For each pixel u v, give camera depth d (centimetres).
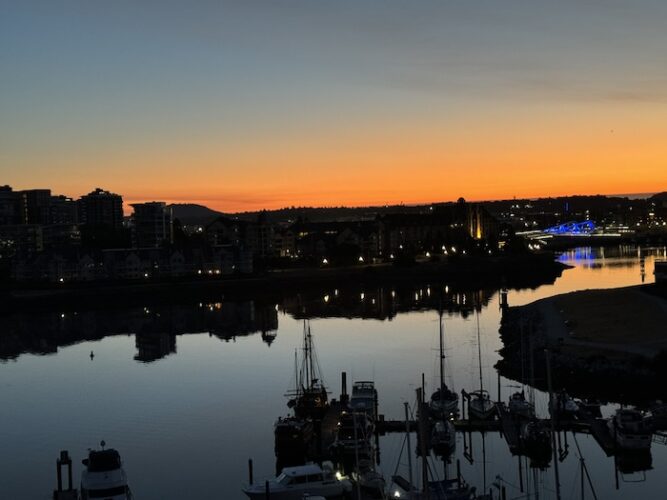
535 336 12581
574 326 13312
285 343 14312
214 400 9981
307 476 6216
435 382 10419
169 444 8156
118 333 16375
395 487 6000
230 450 7881
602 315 14312
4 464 7681
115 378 11600
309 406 8719
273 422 8862
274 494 6122
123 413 9488
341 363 12056
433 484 5941
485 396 8681
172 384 11044
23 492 6888
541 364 10638
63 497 6372
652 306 14775
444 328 15488
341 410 8875
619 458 7150
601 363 10275
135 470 7350
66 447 8200
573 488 6469
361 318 17525
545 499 6228
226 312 19675
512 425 7950
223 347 14088
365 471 6525
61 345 14925
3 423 9212
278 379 11131
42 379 11694
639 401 9206
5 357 13688
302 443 7531
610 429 7625
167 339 15312
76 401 10200
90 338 15775
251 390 10481
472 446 7581
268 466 7344
